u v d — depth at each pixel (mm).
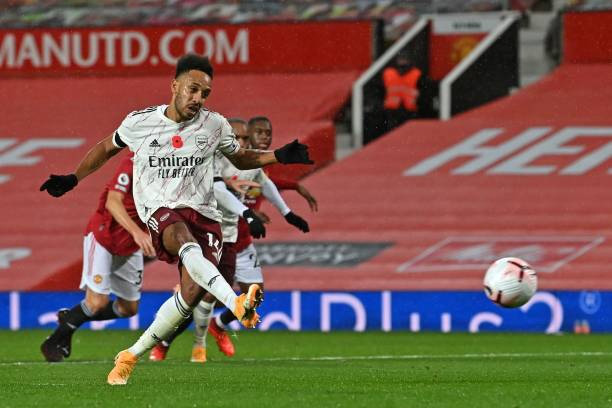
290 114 72312
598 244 58625
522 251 58594
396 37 81812
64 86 77250
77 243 63250
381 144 69188
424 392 23438
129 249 35375
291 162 24625
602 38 73375
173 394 22766
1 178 69000
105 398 22156
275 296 55500
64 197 66938
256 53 76000
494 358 37156
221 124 24578
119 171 32125
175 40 76875
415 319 54844
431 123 70875
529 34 77312
